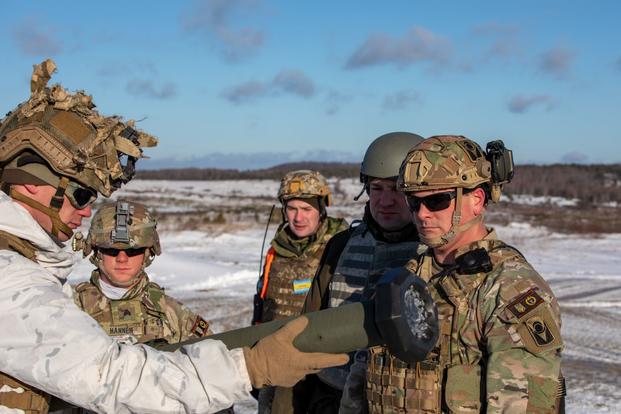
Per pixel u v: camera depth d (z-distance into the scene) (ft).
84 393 5.55
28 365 5.55
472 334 7.73
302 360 5.87
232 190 257.75
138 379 5.66
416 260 9.17
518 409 7.11
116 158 6.58
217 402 5.83
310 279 14.37
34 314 5.63
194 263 53.78
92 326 5.79
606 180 298.35
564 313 39.24
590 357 28.81
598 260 72.69
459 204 8.29
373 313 5.85
